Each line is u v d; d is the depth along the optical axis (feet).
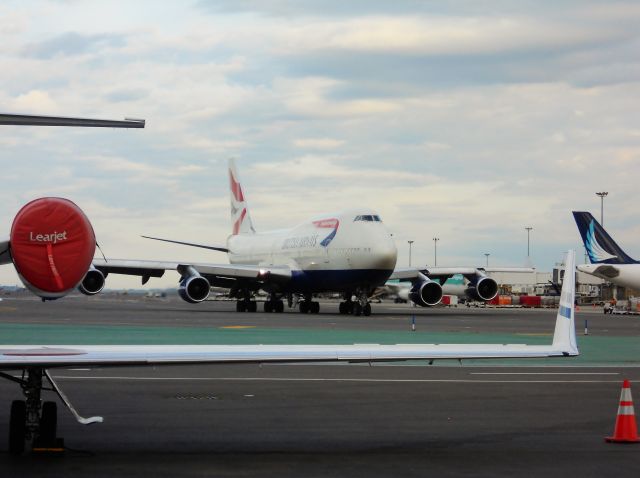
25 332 125.90
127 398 59.77
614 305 291.38
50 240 31.30
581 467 37.50
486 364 87.35
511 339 117.29
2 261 32.50
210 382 69.87
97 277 142.00
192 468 36.70
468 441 43.83
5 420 48.93
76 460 37.99
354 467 37.24
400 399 60.18
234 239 265.34
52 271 31.37
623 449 41.78
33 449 39.17
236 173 271.49
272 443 42.91
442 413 53.57
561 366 85.71
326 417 51.70
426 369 81.30
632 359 94.94
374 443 43.14
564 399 60.49
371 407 56.08
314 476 35.42
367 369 81.10
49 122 33.30
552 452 40.96
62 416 51.21
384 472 36.27
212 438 44.16
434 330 138.10
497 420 50.85
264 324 151.74
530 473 36.22
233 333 126.62
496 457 39.68
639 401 59.88
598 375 77.15
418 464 37.96
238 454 39.96
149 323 152.66
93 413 52.65
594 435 45.83
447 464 38.01
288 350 34.42
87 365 32.37
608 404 57.98
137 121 34.19
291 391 64.39
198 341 110.32
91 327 138.72
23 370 36.96
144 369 79.36
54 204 31.40
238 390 64.85
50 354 32.76
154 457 38.96
